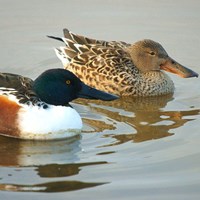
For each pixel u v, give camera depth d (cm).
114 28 1952
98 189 1136
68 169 1209
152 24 1977
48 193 1122
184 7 2067
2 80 1378
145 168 1213
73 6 2081
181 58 1798
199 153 1276
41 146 1320
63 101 1381
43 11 2041
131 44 1775
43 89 1371
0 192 1125
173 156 1264
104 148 1306
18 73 1703
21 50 1833
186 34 1927
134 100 1627
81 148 1305
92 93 1396
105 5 2092
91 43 1753
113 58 1681
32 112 1336
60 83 1373
